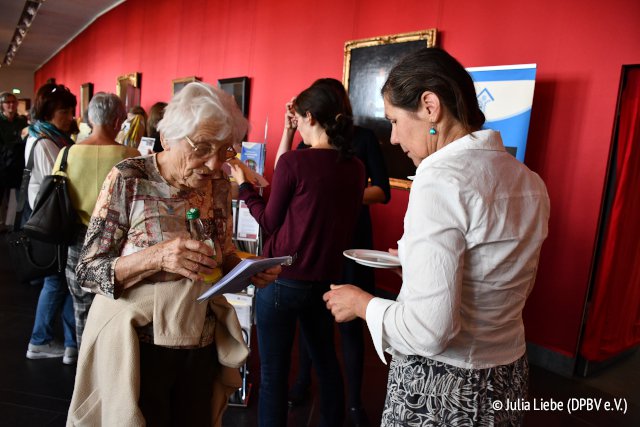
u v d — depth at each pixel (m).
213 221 1.37
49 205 2.28
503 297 1.00
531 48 3.33
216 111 1.14
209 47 7.24
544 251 3.31
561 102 3.19
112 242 1.22
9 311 3.70
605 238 3.13
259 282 1.41
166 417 1.29
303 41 5.39
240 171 2.02
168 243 1.15
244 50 6.42
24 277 2.54
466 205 0.92
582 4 3.07
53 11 11.38
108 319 1.21
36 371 2.79
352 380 2.38
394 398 1.09
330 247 1.76
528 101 3.11
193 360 1.32
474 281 0.96
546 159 3.27
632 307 3.57
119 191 1.22
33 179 2.83
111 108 2.38
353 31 4.76
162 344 1.21
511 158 1.03
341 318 1.14
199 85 1.18
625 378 3.27
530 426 2.58
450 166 0.95
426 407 1.03
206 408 1.38
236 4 6.59
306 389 2.62
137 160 1.26
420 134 1.06
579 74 3.10
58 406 2.45
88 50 12.59
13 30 13.30
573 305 3.19
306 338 1.95
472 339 0.99
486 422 1.01
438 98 1.01
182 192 1.28
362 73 4.57
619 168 3.05
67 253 2.48
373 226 4.56
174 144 1.19
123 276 1.17
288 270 1.74
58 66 16.23
